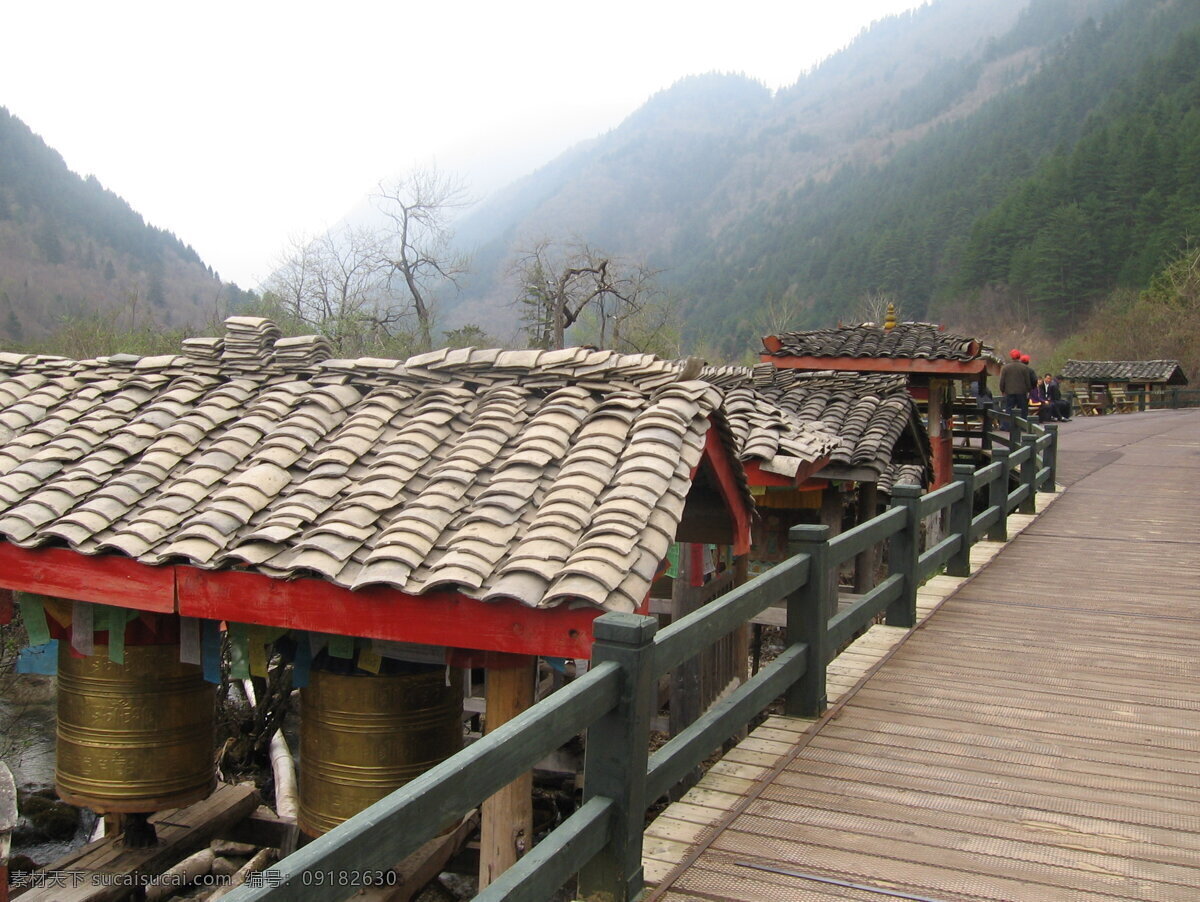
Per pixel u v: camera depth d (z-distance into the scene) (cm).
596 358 557
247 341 629
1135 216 6356
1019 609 693
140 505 506
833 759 420
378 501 468
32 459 552
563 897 601
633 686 294
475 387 573
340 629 436
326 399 558
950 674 543
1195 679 536
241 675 530
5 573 495
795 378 1210
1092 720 471
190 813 642
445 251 3081
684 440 495
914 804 377
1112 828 357
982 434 1683
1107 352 5259
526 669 484
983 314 7075
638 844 303
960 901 306
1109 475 1528
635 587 399
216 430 567
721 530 641
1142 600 719
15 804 438
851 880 320
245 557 444
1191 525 1065
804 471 775
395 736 523
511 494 458
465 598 415
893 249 8075
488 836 480
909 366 1372
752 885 317
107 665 555
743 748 432
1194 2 10025
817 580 471
